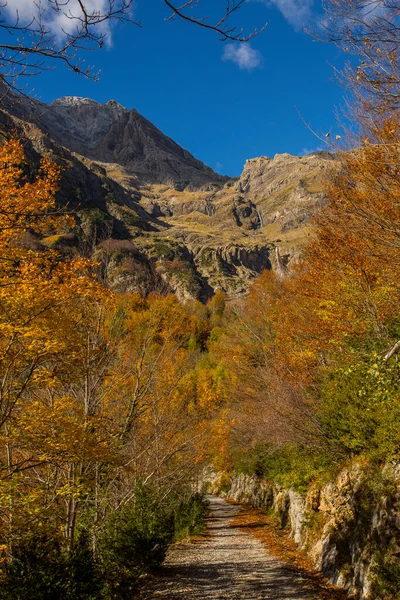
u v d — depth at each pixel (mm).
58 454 7559
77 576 7535
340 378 10992
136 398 11000
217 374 23609
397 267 9406
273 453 18031
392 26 4488
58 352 7750
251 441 19125
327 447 11367
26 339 7453
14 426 7613
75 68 3031
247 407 18984
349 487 9445
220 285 118000
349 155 8211
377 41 4660
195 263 129500
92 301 8648
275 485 20500
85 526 9633
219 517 23203
